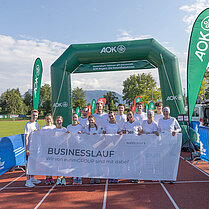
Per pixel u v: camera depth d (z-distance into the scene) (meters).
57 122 5.25
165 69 9.26
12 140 6.53
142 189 4.68
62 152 5.11
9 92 97.31
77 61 9.92
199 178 5.35
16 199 4.30
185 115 7.41
